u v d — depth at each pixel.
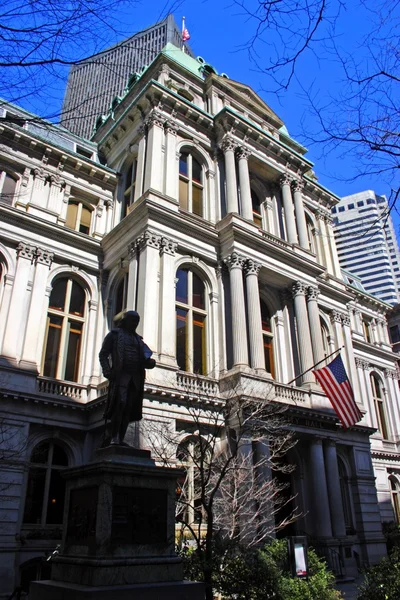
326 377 25.55
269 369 30.12
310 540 24.64
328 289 36.09
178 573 9.05
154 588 8.34
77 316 28.03
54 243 28.16
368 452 32.97
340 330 36.19
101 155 35.97
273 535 21.14
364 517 30.39
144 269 25.16
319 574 14.52
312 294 31.95
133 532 8.95
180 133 31.50
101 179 32.72
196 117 32.38
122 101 36.91
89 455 24.38
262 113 39.38
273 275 30.58
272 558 15.40
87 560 8.45
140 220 26.89
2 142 28.66
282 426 22.88
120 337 10.72
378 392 44.97
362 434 33.06
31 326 25.20
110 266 29.36
